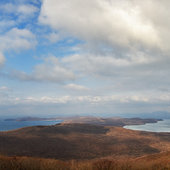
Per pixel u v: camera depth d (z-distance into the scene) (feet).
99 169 26.76
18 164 26.78
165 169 30.12
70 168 27.25
